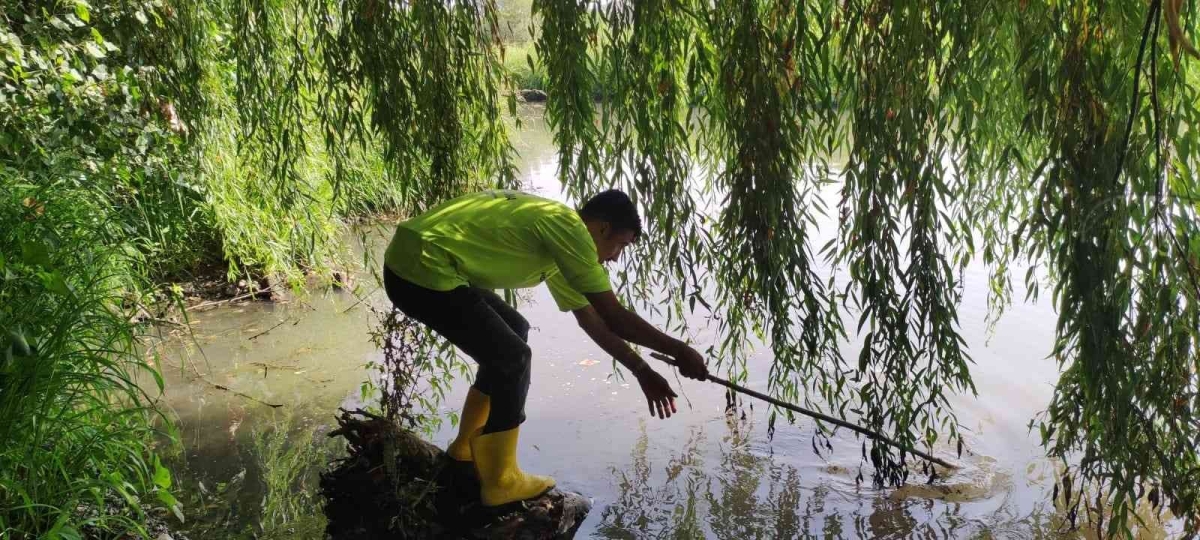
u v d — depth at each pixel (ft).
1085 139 9.34
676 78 12.67
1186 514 11.03
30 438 10.37
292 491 12.84
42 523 10.29
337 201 16.05
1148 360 9.72
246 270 22.59
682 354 11.05
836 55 12.09
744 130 11.43
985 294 20.30
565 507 12.23
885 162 10.89
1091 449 10.48
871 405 12.24
